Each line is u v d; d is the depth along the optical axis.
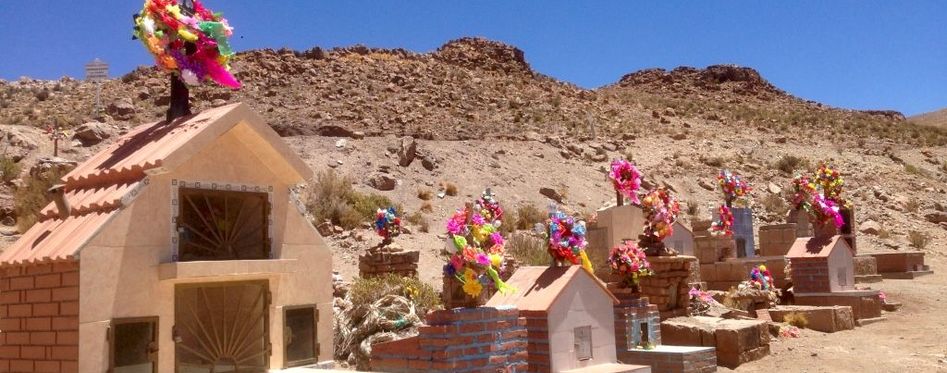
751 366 14.93
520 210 29.06
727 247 22.75
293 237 10.63
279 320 10.27
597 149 41.78
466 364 9.73
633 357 13.52
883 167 48.31
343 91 48.72
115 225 8.73
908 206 40.41
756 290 19.64
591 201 34.19
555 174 36.38
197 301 9.55
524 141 40.72
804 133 59.19
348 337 14.05
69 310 8.41
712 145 48.66
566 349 11.48
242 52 54.69
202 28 10.34
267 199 10.34
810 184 23.41
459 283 10.57
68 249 8.44
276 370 10.06
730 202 24.62
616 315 13.74
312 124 36.44
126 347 8.77
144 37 10.07
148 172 9.03
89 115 37.06
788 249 25.05
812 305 20.70
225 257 9.87
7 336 9.15
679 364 12.99
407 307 14.82
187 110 10.95
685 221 32.91
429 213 27.97
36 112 38.19
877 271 27.92
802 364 15.04
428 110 47.88
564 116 52.38
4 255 9.35
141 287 8.92
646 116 59.38
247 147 10.16
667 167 41.50
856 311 19.98
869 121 71.50
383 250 17.98
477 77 62.69
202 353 9.50
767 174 43.19
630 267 14.10
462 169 33.62
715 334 15.16
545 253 21.17
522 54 75.25
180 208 9.40
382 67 58.22
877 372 14.27
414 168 32.50
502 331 10.32
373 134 36.44
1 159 24.02
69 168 22.77
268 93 45.50
